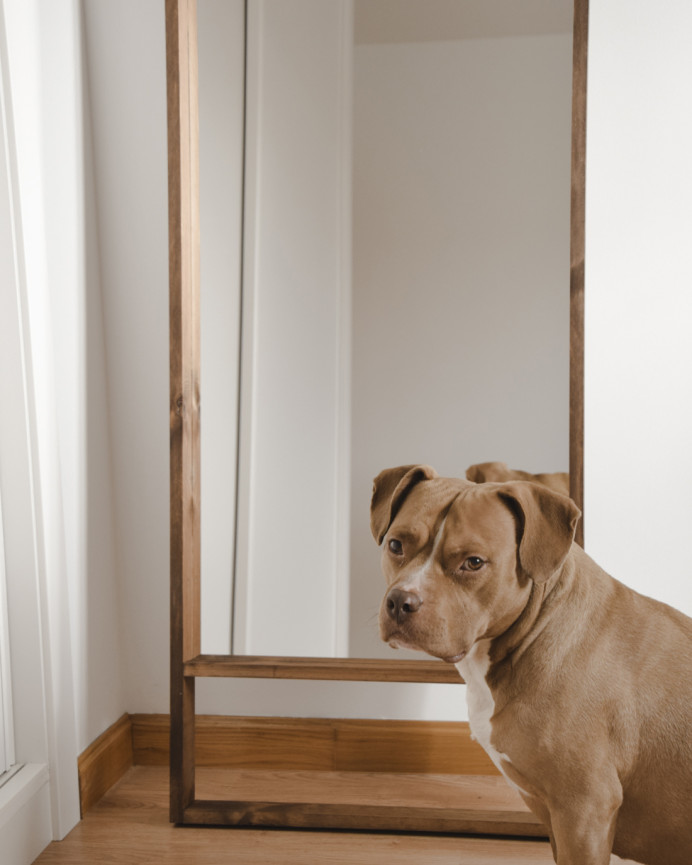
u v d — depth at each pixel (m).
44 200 1.45
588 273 1.59
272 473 1.63
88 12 1.65
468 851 1.41
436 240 1.60
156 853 1.40
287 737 1.71
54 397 1.47
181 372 1.50
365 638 1.62
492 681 1.21
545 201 1.57
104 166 1.68
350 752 1.70
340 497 1.62
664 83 1.56
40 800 1.40
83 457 1.60
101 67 1.66
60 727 1.46
